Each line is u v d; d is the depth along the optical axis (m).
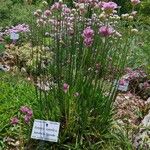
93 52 0.68
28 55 1.06
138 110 0.82
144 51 1.09
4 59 1.07
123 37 0.86
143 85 0.98
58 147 0.66
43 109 0.68
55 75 0.70
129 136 0.69
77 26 0.72
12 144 0.67
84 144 0.67
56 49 0.70
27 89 0.83
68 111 0.67
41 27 0.76
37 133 0.62
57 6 0.71
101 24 0.71
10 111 0.74
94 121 0.69
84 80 0.68
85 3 0.71
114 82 0.74
